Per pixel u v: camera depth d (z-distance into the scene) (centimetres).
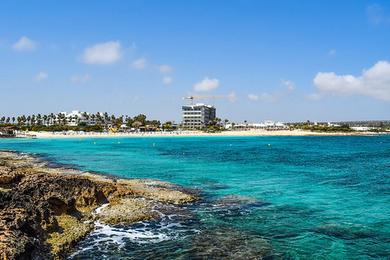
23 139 18538
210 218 2745
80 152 9825
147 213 2777
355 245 2195
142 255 2020
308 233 2409
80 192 2883
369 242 2245
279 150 10719
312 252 2078
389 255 2045
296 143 15525
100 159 7694
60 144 14275
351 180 4706
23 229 1866
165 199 3294
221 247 2138
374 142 16600
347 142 16550
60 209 2583
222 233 2391
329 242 2247
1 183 3092
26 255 1712
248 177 4941
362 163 6925
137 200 3169
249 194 3703
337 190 3978
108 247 2133
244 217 2786
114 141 17038
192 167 6156
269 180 4688
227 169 5853
